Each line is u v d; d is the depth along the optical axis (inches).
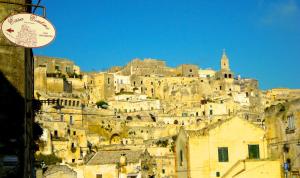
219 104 7849.4
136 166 3585.1
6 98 1067.3
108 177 3531.0
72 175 3176.7
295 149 2057.1
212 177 2322.8
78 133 5856.3
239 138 2374.5
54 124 5570.9
